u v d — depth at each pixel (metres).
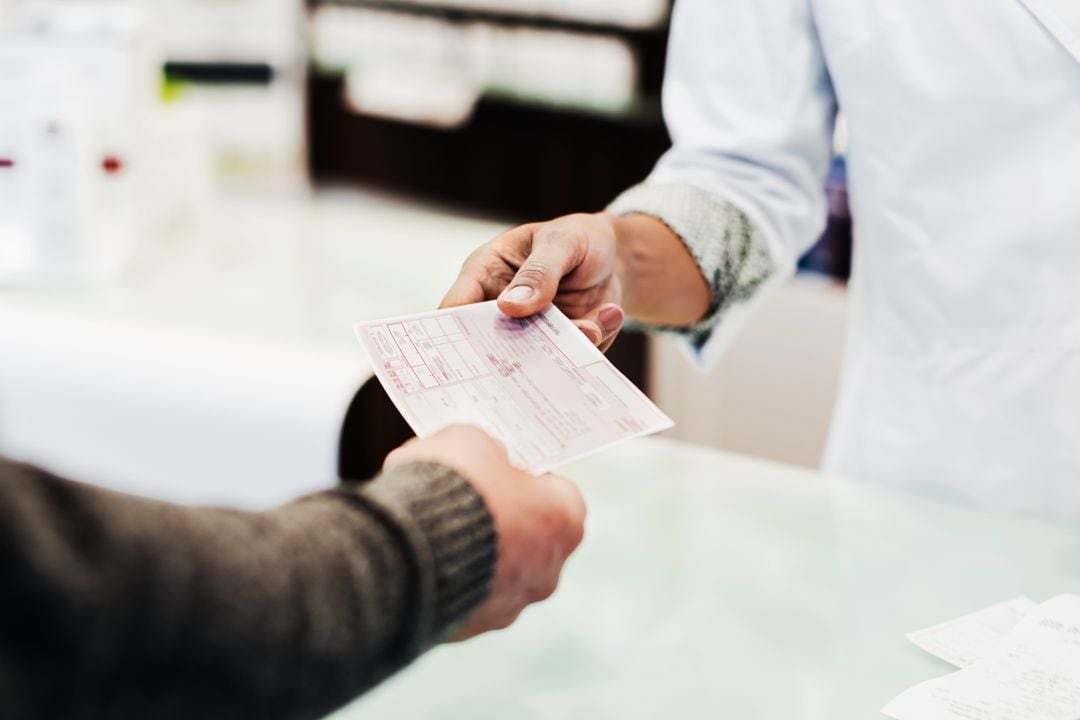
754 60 1.14
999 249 1.01
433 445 0.62
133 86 1.97
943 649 0.82
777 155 1.14
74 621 0.42
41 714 0.42
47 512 0.43
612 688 0.79
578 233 0.93
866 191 1.09
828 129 1.19
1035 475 1.04
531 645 0.84
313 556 0.49
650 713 0.76
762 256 1.14
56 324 1.82
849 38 1.06
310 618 0.48
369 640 0.50
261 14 3.39
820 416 1.88
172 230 2.18
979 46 0.98
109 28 1.96
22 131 1.81
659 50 3.06
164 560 0.45
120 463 1.86
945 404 1.07
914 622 0.87
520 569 0.61
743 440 1.97
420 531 0.53
